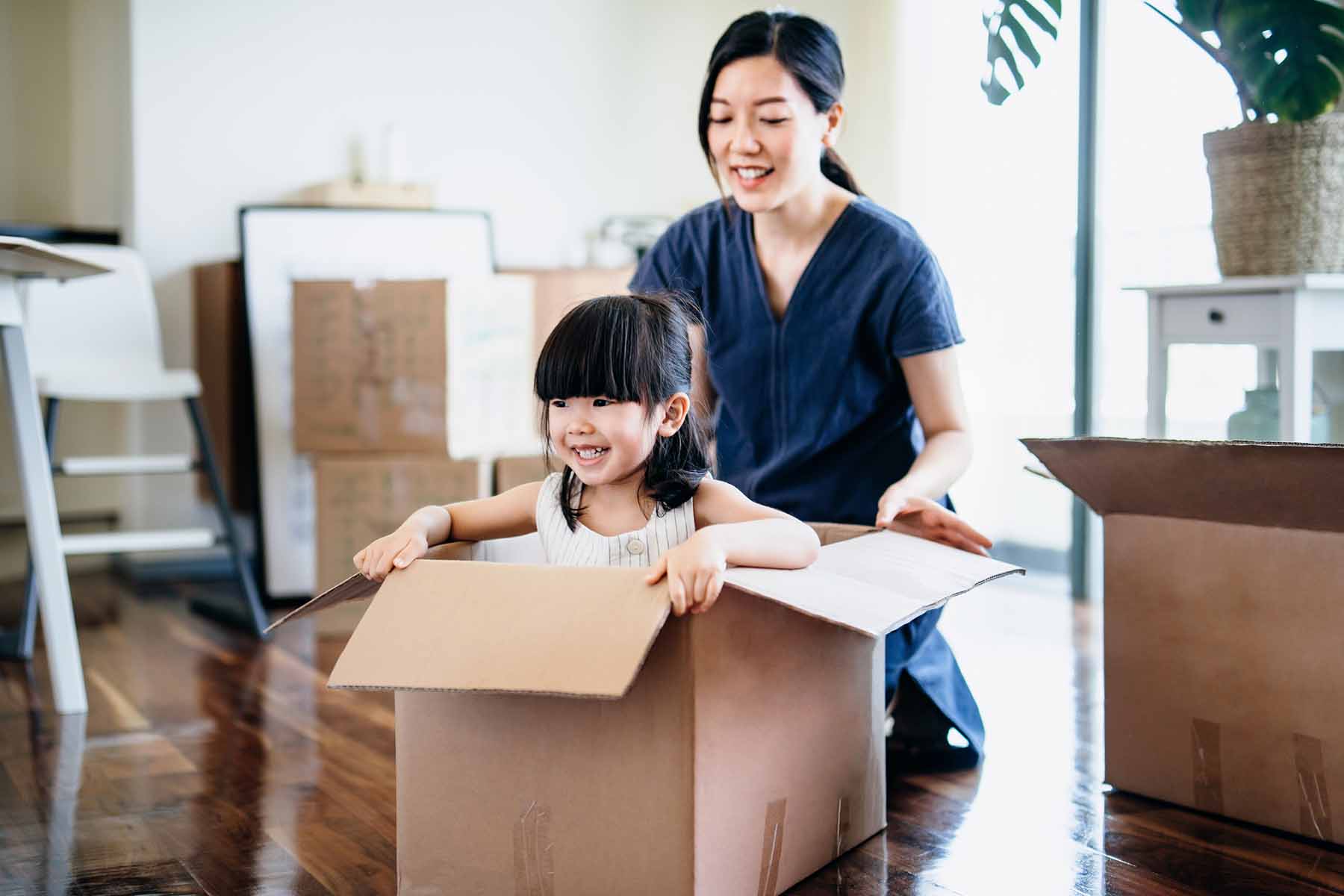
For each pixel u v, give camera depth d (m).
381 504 3.11
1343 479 1.38
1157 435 2.28
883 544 1.42
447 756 1.29
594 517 1.43
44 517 2.28
